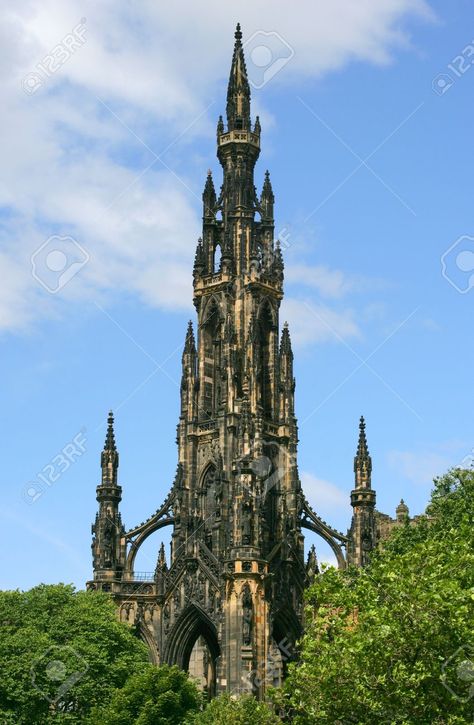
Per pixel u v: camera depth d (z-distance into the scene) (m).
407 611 103.19
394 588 105.31
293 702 112.12
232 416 199.50
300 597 196.75
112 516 198.62
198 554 195.25
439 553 112.75
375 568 114.12
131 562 199.62
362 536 196.00
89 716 150.88
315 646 112.00
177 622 194.50
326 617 114.62
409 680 102.19
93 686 157.50
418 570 108.50
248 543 188.25
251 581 186.88
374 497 197.88
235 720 143.88
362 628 107.88
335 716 108.38
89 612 168.88
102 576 196.50
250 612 185.88
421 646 102.75
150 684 146.88
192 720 146.25
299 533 199.50
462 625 101.75
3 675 152.00
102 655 161.00
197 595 193.50
